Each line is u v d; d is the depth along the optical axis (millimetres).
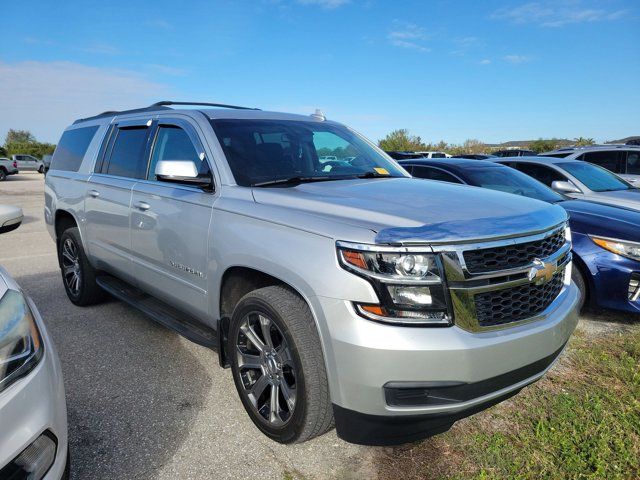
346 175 3428
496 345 2164
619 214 4715
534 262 2377
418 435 2289
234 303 3020
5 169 28922
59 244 5125
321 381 2340
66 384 3309
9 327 1820
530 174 7496
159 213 3439
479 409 2281
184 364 3631
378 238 2133
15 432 1693
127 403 3074
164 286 3516
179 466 2482
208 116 3471
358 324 2121
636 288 4242
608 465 2420
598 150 11070
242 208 2793
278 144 3453
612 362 3604
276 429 2568
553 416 2881
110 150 4375
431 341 2072
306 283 2297
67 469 2012
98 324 4414
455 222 2244
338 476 2416
